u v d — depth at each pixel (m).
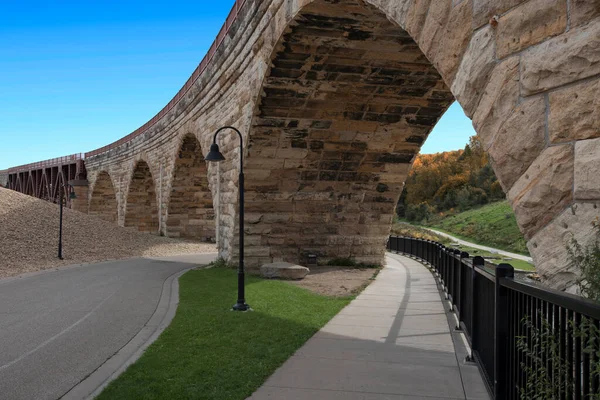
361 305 11.30
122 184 47.75
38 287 14.50
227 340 7.62
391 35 12.28
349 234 20.22
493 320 5.22
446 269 12.57
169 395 5.27
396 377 6.04
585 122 3.97
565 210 4.11
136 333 8.63
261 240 19.02
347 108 15.98
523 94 4.56
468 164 73.44
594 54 3.92
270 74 14.09
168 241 31.80
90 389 5.73
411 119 16.83
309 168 18.16
